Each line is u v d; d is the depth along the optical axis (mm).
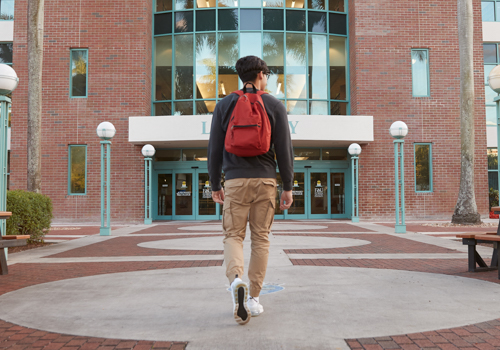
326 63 18469
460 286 4047
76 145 17297
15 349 2447
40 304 3480
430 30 17719
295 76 18266
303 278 4512
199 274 4852
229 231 2891
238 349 2383
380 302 3418
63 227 14367
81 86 17438
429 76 17641
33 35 11914
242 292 2660
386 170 17203
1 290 4133
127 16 17438
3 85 6387
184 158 18266
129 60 17328
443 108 17562
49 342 2559
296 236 9773
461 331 2693
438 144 17469
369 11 17594
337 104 18406
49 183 17062
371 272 4887
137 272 5074
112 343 2525
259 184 2816
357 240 8898
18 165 17266
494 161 19391
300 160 18156
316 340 2518
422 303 3385
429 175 17469
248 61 2926
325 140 16438
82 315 3131
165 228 13250
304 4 18625
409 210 17234
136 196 16953
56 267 5672
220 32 18312
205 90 18203
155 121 16344
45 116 17234
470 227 12789
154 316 3076
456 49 17750
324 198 18188
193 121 16234
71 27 17438
